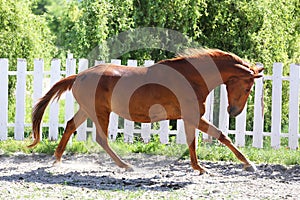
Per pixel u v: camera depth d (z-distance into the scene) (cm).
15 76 1448
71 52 1532
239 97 956
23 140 1296
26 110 1468
